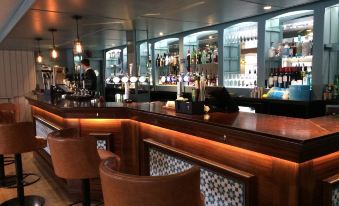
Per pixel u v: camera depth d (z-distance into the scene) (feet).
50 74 18.83
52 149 8.11
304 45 14.12
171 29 19.90
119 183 4.60
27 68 33.65
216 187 7.52
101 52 33.63
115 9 13.96
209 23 17.85
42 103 14.99
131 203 4.59
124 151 11.54
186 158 8.37
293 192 5.82
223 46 18.19
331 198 6.05
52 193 12.57
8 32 20.90
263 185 6.47
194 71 20.51
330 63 13.79
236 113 9.16
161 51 24.45
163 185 4.47
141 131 10.80
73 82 19.03
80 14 14.97
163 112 9.43
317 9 13.30
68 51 33.24
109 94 25.70
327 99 13.16
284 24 15.67
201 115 8.69
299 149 5.42
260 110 14.58
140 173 10.99
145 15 15.38
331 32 13.56
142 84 23.71
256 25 16.75
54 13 14.66
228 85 18.42
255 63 16.96
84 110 11.55
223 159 7.44
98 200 11.51
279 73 15.05
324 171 6.15
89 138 7.82
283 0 12.79
